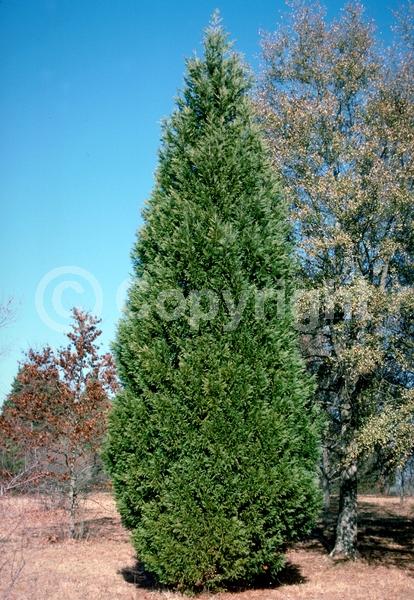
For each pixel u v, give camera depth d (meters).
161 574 7.43
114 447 8.02
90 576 9.27
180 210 8.43
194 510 7.26
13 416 14.78
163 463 7.52
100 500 21.95
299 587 8.78
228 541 7.18
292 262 8.93
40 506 14.12
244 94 9.64
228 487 7.30
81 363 15.57
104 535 14.88
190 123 9.12
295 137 12.81
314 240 11.62
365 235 12.38
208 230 8.27
